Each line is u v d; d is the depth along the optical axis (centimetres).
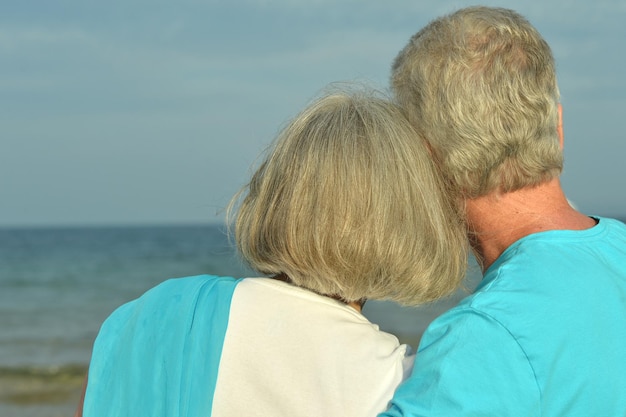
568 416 149
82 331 1941
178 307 163
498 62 160
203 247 5450
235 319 161
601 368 149
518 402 145
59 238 7456
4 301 2633
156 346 159
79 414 169
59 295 2780
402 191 162
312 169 162
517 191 167
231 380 156
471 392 145
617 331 153
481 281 165
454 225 172
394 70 182
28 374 1333
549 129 162
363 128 165
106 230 11100
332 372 156
